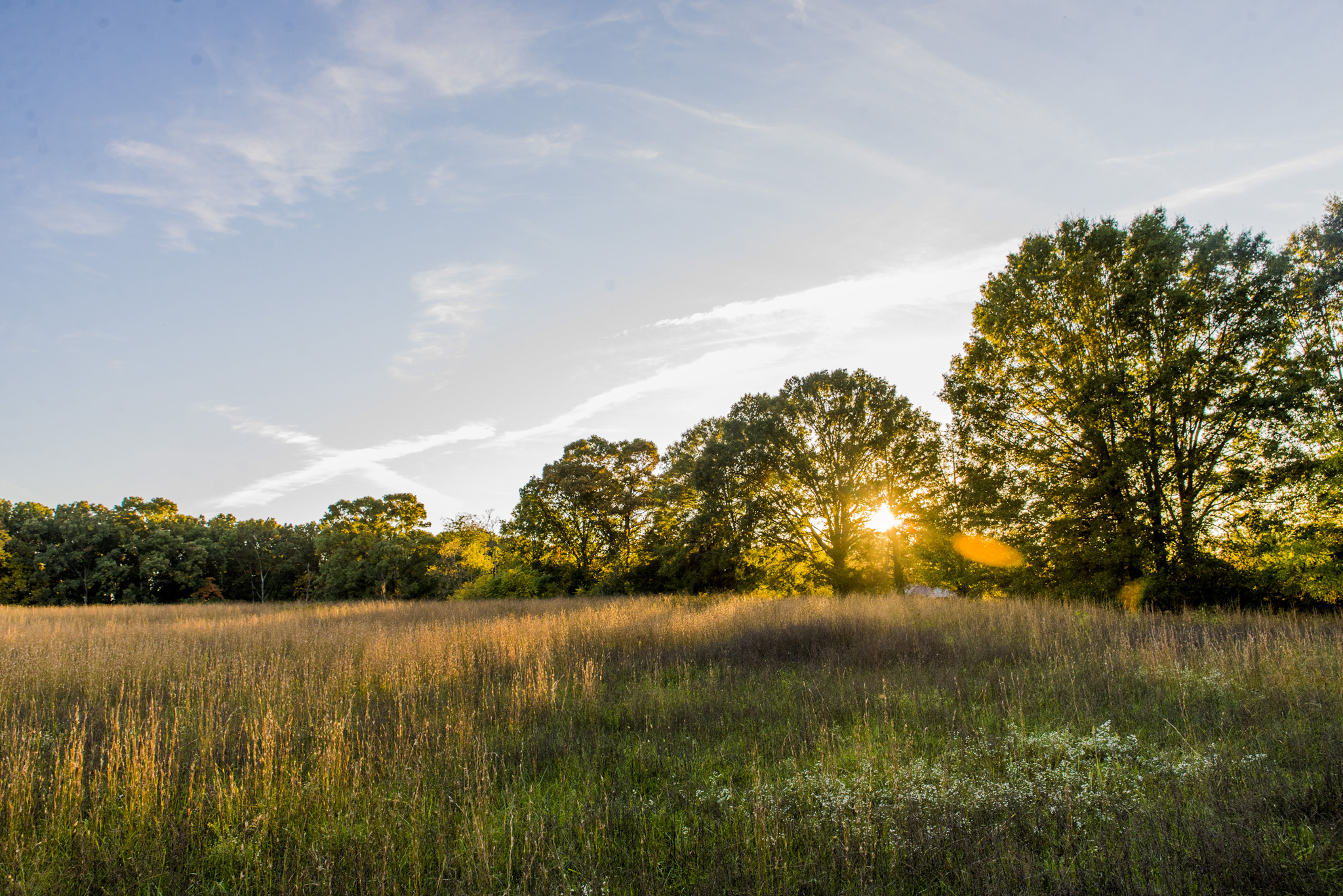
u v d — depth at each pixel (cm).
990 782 473
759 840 386
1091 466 1975
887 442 3145
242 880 373
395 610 2316
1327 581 1611
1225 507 1805
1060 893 330
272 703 765
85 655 1031
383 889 346
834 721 657
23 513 5388
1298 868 334
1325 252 1736
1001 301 2181
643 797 502
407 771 519
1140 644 948
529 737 645
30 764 501
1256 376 1755
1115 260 1994
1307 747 512
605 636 1258
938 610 1519
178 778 511
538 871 378
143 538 5603
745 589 3397
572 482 4097
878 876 360
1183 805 425
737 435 3316
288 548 6425
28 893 362
